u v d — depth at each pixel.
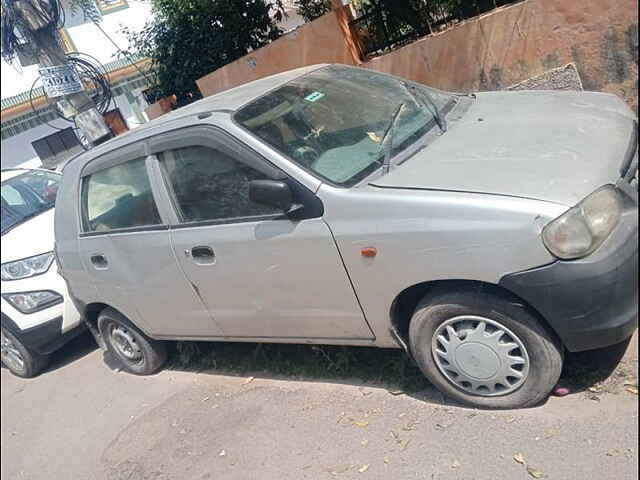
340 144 3.16
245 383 4.14
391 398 3.32
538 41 5.38
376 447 3.00
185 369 4.78
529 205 2.44
